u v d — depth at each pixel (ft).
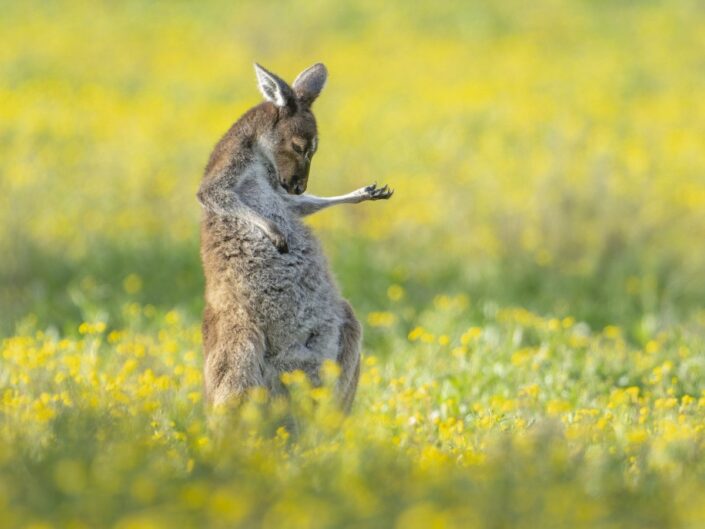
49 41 246.88
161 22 269.85
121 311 108.78
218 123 189.26
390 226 140.26
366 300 116.98
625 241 131.75
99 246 131.75
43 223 134.72
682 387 82.84
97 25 265.34
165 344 87.86
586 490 47.24
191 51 247.91
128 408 64.69
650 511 44.62
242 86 220.64
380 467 48.73
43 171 153.99
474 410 74.90
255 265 67.05
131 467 46.52
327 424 58.29
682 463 52.54
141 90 216.74
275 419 62.64
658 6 285.64
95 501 42.63
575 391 78.54
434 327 102.32
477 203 145.89
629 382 83.46
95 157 167.02
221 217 68.08
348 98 208.64
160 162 164.25
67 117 191.52
